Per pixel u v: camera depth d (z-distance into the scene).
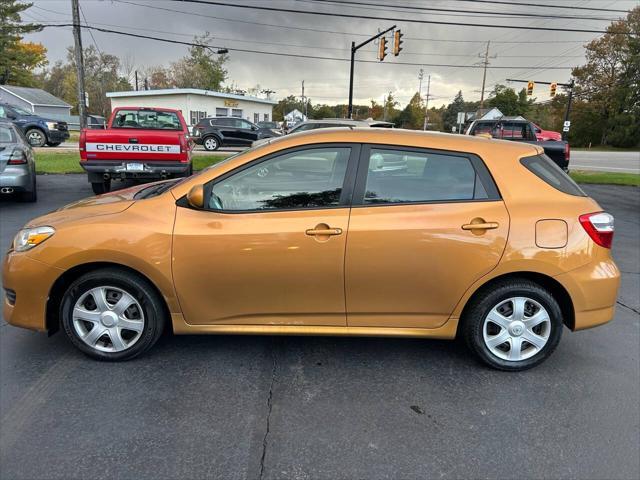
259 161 3.10
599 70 58.56
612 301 3.21
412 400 2.95
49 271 3.08
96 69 56.50
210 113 36.88
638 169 21.50
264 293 3.12
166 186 3.71
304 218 3.03
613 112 57.34
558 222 3.08
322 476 2.30
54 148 19.39
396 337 3.41
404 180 3.12
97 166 8.72
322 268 3.04
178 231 3.03
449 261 3.05
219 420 2.70
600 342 3.79
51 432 2.55
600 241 3.16
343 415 2.78
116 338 3.23
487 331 3.25
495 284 3.18
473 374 3.26
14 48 48.59
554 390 3.09
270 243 3.01
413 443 2.55
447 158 3.13
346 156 3.12
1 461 2.33
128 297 3.20
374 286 3.09
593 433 2.66
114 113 10.24
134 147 8.77
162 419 2.69
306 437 2.58
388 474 2.32
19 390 2.93
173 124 10.44
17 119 19.41
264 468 2.34
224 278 3.08
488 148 3.19
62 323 3.22
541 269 3.08
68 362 3.27
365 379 3.18
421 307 3.16
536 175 3.19
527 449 2.52
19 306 3.17
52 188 10.52
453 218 3.04
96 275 3.12
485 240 3.03
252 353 3.47
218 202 3.11
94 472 2.28
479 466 2.39
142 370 3.20
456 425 2.71
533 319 3.22
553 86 38.97
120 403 2.83
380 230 3.01
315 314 3.18
